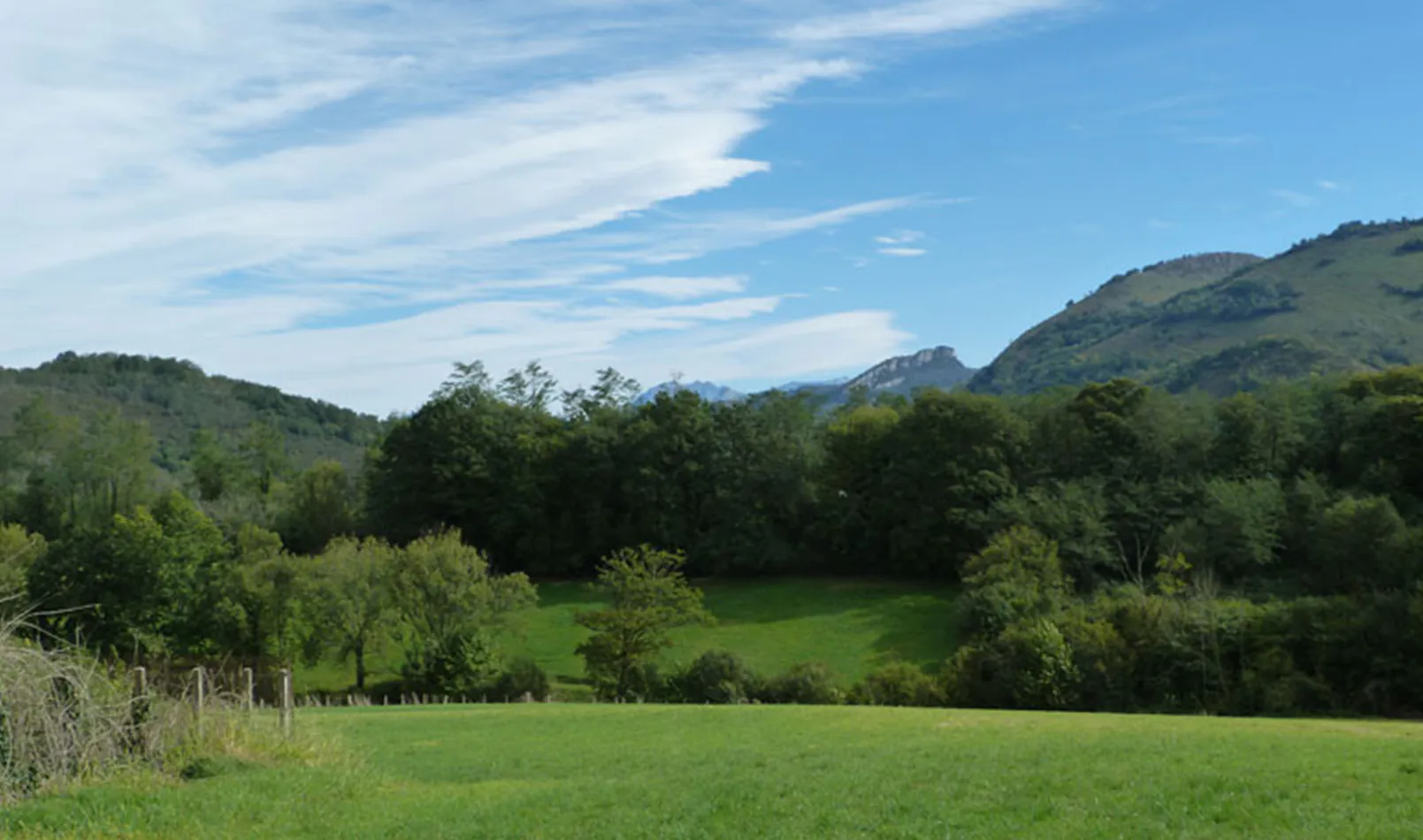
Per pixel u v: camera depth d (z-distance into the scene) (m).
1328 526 70.75
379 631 74.06
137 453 108.12
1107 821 15.12
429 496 109.12
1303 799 16.17
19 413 119.81
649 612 68.06
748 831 15.52
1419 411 78.56
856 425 104.94
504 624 74.62
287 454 147.12
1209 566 73.81
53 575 73.25
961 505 93.44
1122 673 61.31
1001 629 69.62
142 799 17.72
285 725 23.62
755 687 64.94
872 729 33.91
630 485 105.06
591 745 31.16
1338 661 60.06
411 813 17.78
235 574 75.56
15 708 18.86
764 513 104.50
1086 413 95.38
